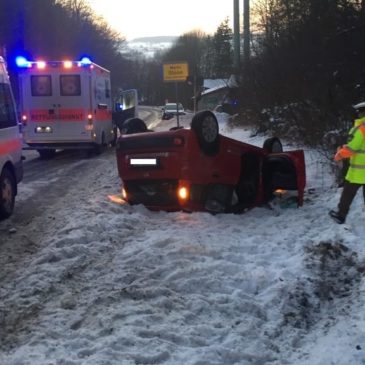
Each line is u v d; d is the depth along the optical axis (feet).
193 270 19.40
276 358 14.78
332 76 49.90
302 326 16.70
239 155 29.91
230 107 111.86
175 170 27.09
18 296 17.95
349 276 19.40
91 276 19.69
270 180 30.32
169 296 17.58
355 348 14.43
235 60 100.48
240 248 22.24
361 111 24.30
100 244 22.97
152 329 15.30
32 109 60.29
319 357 14.43
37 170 50.78
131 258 20.98
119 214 27.71
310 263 20.17
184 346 14.78
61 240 23.17
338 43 49.98
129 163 28.22
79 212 28.45
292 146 53.67
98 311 16.62
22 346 14.61
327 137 40.06
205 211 28.25
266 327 16.24
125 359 13.73
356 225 24.16
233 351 14.51
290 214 27.91
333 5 50.70
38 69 59.72
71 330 15.49
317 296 18.20
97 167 51.13
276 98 66.59
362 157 24.13
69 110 60.13
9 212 30.01
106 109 68.13
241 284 18.83
